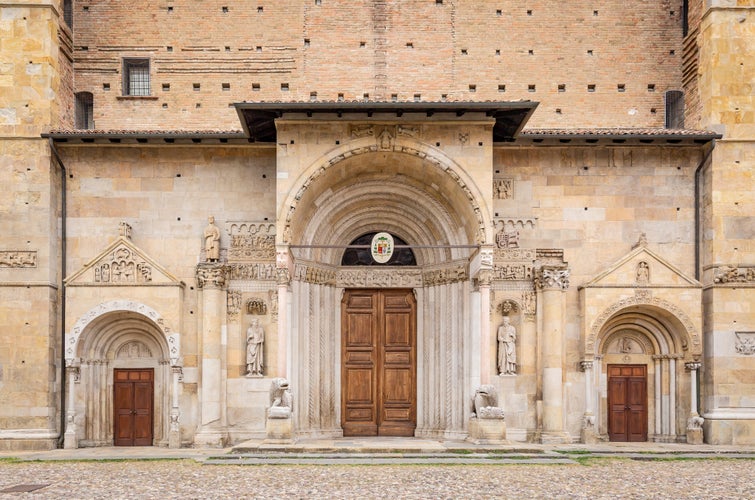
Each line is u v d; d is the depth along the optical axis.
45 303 29.59
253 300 30.66
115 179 30.94
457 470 22.94
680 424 30.41
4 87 30.23
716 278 30.08
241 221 30.94
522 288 30.84
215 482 20.81
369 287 32.41
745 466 24.22
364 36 33.97
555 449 27.33
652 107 33.97
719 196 30.36
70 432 29.28
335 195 31.33
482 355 28.61
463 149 28.98
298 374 30.34
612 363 31.27
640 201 31.20
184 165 31.09
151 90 33.66
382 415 32.03
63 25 32.19
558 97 33.91
